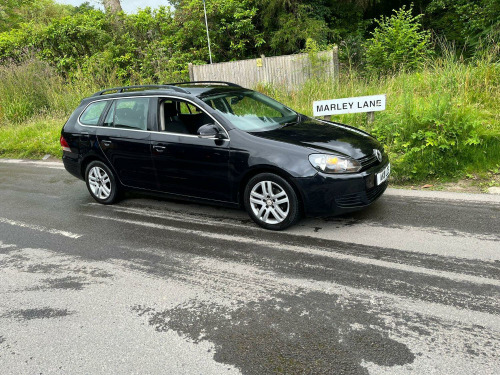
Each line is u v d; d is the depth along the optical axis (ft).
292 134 15.35
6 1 82.99
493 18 41.34
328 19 59.31
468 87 24.53
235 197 15.60
